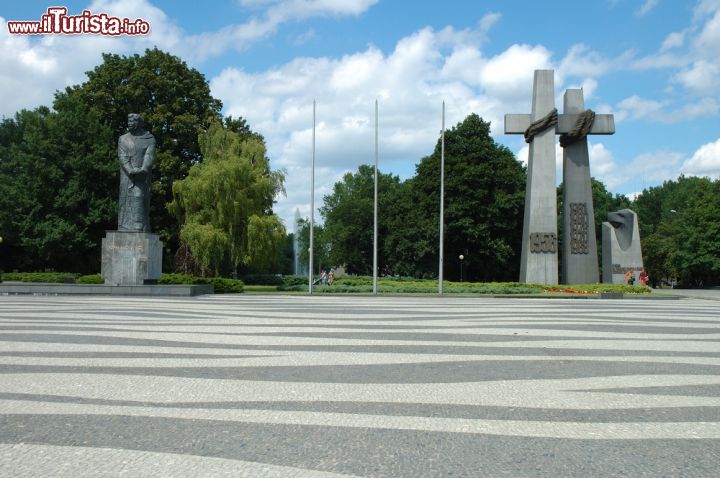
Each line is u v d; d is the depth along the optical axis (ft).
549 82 143.23
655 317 68.49
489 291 131.95
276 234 149.59
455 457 18.03
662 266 300.61
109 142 168.96
